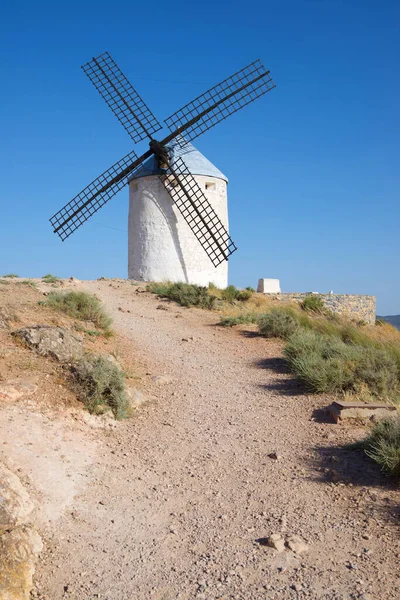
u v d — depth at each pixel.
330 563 5.52
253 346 16.31
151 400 11.11
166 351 15.08
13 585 4.97
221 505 6.89
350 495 6.94
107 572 5.51
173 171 28.59
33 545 5.62
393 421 8.40
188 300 22.23
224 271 30.47
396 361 12.55
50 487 6.87
